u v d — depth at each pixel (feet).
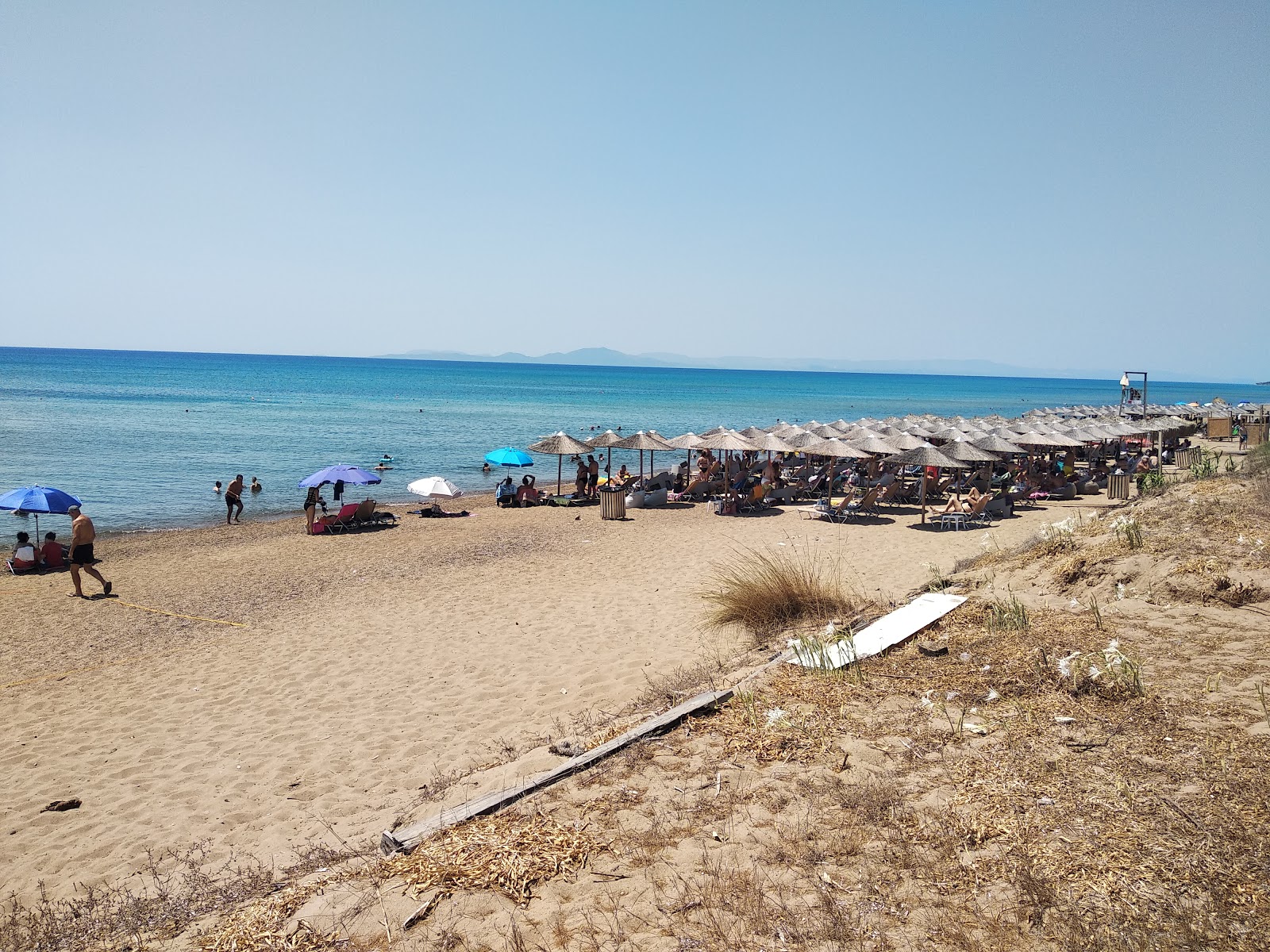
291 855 14.84
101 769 20.13
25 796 18.79
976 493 57.98
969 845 11.31
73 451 105.09
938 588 27.07
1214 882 9.63
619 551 46.60
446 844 12.79
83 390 242.37
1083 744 13.83
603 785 14.37
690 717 17.26
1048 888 9.98
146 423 145.69
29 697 25.34
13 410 167.02
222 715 23.43
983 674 17.85
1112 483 60.49
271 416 170.81
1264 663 16.24
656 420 190.39
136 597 38.52
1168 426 103.40
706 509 65.36
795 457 91.56
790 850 11.63
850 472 74.43
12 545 55.16
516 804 13.97
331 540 53.93
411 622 32.35
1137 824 11.11
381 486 85.71
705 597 30.81
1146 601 21.08
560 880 11.51
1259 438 95.09
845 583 33.17
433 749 20.01
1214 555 22.77
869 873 10.85
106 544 53.52
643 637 28.55
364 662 27.55
